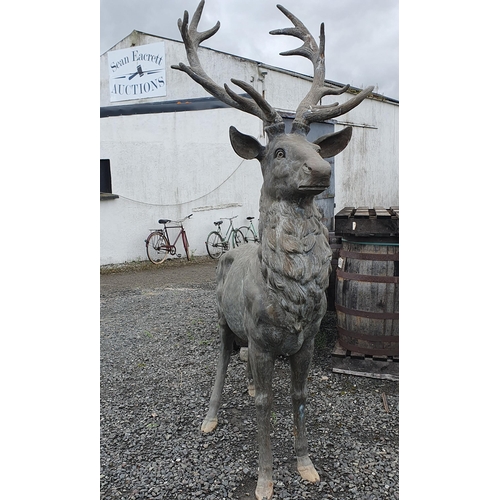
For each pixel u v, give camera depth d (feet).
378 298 11.22
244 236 33.45
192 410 10.13
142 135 29.14
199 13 7.88
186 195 30.83
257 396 7.09
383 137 44.29
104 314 17.88
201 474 7.93
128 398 10.79
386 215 10.79
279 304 6.31
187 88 30.12
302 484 7.58
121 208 28.58
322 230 6.55
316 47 7.66
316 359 12.82
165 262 29.76
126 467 8.16
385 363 11.66
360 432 9.18
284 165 6.13
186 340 14.55
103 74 31.53
